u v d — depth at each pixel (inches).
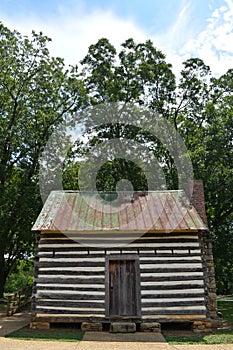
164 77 909.8
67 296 449.7
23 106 903.1
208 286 471.2
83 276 458.9
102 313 441.7
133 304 451.2
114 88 877.8
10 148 896.9
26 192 847.1
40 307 448.8
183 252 467.8
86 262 463.8
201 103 916.6
